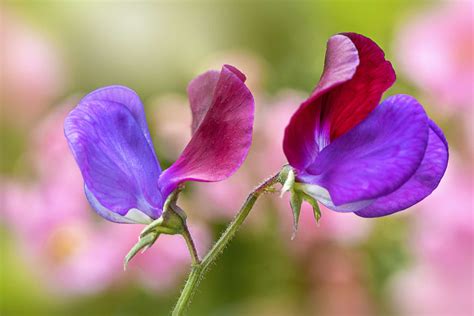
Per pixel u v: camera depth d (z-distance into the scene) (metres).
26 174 0.58
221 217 0.57
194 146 0.39
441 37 0.54
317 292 0.57
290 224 0.55
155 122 0.60
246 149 0.39
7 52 0.61
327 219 0.54
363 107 0.39
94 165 0.39
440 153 0.39
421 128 0.38
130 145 0.40
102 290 0.56
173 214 0.39
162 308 0.58
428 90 0.54
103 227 0.55
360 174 0.38
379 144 0.38
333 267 0.56
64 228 0.55
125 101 0.40
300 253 0.56
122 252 0.54
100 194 0.39
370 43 0.39
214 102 0.39
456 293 0.52
